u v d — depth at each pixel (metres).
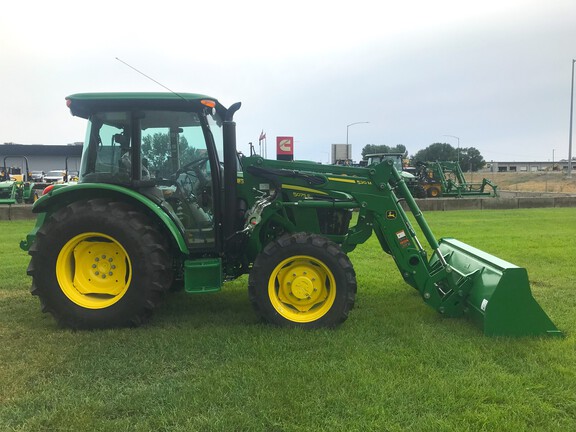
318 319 3.94
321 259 3.95
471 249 4.72
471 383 2.92
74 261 4.04
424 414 2.58
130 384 2.95
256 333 3.81
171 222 3.98
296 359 3.29
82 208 3.90
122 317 3.90
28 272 3.93
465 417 2.55
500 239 9.07
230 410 2.60
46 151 46.28
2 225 11.82
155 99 4.02
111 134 4.13
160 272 3.92
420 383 2.91
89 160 4.14
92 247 4.04
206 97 4.07
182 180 4.26
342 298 3.94
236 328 3.95
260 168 4.30
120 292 4.02
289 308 4.09
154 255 3.89
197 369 3.14
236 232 4.21
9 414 2.59
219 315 4.37
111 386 2.92
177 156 4.23
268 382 2.91
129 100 4.01
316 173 4.37
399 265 4.30
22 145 45.72
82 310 3.91
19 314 4.39
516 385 2.90
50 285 3.90
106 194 4.10
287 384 2.88
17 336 3.80
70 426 2.47
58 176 34.84
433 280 4.22
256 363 3.21
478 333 3.79
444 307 4.20
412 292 5.26
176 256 4.39
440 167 22.02
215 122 4.48
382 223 4.32
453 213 15.17
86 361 3.27
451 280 4.19
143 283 3.88
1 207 13.07
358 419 2.53
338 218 4.46
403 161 24.67
